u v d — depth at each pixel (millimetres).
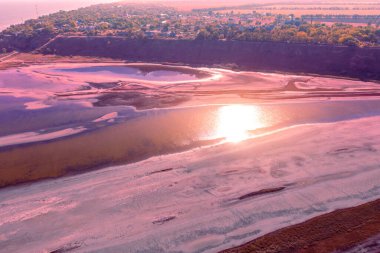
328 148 48844
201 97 71062
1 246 32375
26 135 54938
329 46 91688
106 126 57750
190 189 40219
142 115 62125
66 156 48594
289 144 50500
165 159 47375
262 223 34500
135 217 35875
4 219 35812
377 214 34625
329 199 37750
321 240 31375
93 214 36438
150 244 32281
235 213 36031
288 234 32375
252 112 62812
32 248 32125
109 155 48812
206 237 32938
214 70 93438
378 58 85062
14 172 44938
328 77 84250
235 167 44562
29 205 38062
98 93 74375
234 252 30594
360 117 60344
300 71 89250
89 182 42250
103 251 31594
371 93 71938
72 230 34250
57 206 37781
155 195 39219
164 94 73250
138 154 49000
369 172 42656
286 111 63125
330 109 63844
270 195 38719
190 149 50156
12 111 64000
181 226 34406
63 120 60406
